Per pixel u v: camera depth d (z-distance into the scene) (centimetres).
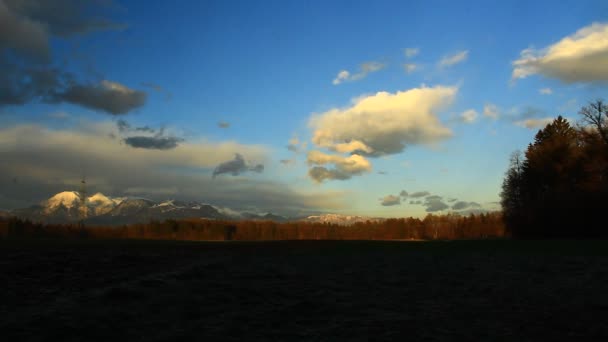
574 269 2464
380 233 17650
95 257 3272
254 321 1228
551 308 1396
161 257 3562
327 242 7131
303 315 1319
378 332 1108
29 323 1154
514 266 2748
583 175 6112
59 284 1930
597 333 1080
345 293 1758
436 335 1075
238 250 4872
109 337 1041
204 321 1223
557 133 7506
